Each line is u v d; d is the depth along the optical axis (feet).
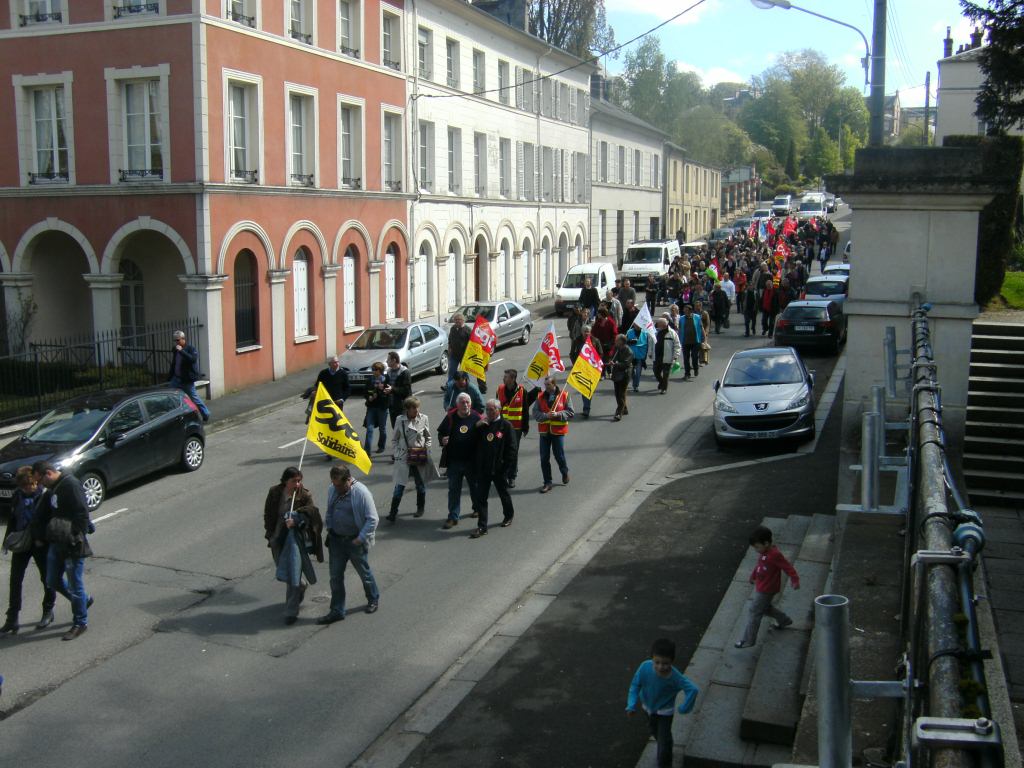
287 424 69.82
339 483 34.50
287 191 84.64
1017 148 57.93
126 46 75.82
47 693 29.76
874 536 30.04
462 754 26.12
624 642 32.55
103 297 79.51
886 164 32.89
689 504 47.19
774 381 59.31
